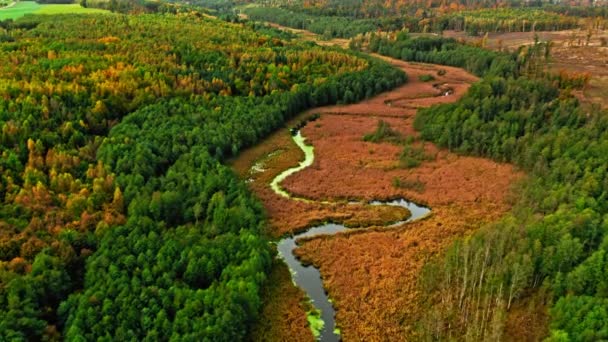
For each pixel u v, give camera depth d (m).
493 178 115.00
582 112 123.00
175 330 62.22
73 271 73.00
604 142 102.81
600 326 59.97
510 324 68.38
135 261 72.62
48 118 109.62
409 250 88.69
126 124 117.31
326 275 82.62
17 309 61.97
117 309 63.94
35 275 67.44
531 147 115.50
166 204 88.00
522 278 70.56
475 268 73.62
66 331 62.38
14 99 112.50
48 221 79.44
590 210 80.25
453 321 69.69
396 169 121.88
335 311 75.00
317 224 98.94
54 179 89.75
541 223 79.88
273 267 84.69
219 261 75.44
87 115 115.81
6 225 76.25
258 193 110.06
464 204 104.69
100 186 90.25
